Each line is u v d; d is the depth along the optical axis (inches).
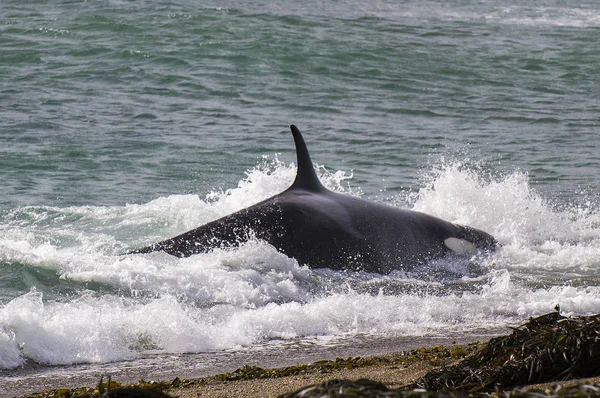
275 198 1871.3
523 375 924.6
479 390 904.3
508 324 1501.0
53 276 1545.3
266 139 3125.0
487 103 3969.0
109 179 2504.9
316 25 5821.9
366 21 6225.4
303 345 1348.4
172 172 2620.6
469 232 2041.1
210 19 5703.7
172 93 3892.7
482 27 6294.3
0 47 4783.5
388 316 1515.7
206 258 1685.5
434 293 1686.8
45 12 5885.8
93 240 1867.6
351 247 1808.6
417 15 6791.3
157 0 6510.8
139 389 735.7
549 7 7824.8
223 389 999.6
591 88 4436.5
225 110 3604.8
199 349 1311.5
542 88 4382.4
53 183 2425.0
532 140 3289.9
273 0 7130.9
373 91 4119.1
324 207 1871.3
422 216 2007.9
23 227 1951.3
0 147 2812.5
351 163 2859.3
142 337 1318.9
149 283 1536.7
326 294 1631.4
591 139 3331.7
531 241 2143.2
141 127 3228.3
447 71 4667.8
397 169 2805.1
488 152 3073.3
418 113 3710.6
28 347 1225.4
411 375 1048.2
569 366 927.0
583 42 5812.0
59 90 3850.9
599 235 2204.7
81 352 1246.3
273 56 4734.3
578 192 2578.7
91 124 3238.2
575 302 1619.1
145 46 4854.8
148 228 1995.6
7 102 3558.1
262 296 1558.8
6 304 1387.8
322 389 674.2
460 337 1406.3
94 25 5383.9
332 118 3543.3
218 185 2507.4
